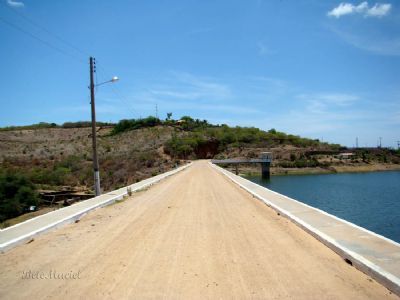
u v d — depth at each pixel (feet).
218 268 23.22
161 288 19.99
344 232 30.50
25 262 25.50
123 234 33.99
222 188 81.10
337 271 22.15
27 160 282.97
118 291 19.67
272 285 20.07
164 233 33.99
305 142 481.05
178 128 474.90
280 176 327.67
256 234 32.71
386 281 19.53
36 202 141.18
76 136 441.27
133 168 238.89
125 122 475.31
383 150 447.01
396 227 94.17
